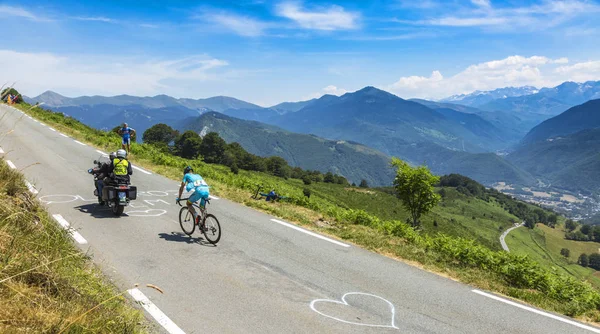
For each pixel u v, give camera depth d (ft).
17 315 14.11
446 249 34.24
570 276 31.01
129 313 17.67
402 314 21.39
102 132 117.60
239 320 19.34
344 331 19.07
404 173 113.29
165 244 29.55
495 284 27.91
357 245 33.73
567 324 22.18
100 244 28.14
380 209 370.32
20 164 56.34
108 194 35.73
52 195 41.68
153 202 42.70
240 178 62.80
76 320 14.25
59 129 107.34
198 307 20.27
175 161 72.13
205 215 31.14
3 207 20.59
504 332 20.42
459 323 20.95
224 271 25.32
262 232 34.73
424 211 114.32
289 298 22.24
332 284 24.71
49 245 20.85
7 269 16.47
